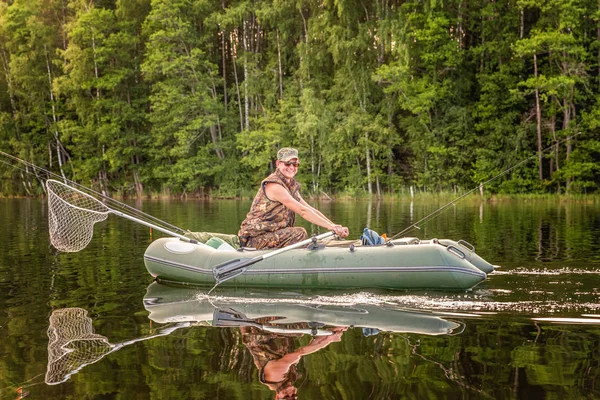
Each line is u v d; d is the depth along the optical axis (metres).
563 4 22.92
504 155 25.11
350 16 27.77
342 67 28.05
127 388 2.66
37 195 32.88
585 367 2.83
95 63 31.48
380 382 2.66
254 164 28.62
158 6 29.73
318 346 3.25
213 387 2.64
